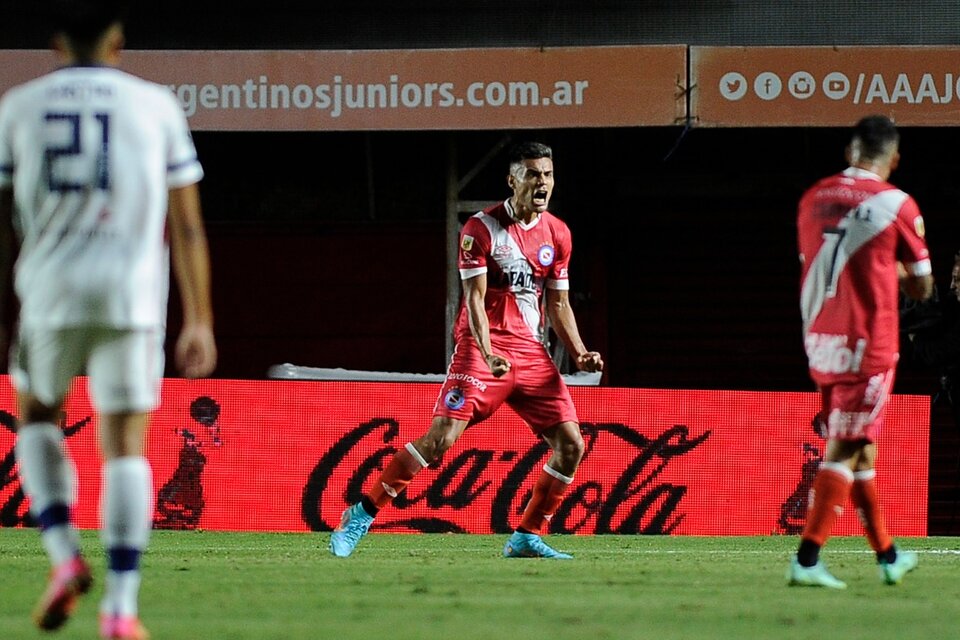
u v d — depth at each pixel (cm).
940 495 4891
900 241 1927
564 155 5053
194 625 1459
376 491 2556
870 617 1600
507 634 1402
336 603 1698
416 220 5188
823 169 5219
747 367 5256
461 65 4312
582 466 3397
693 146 5209
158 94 1340
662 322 5244
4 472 3394
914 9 4678
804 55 4319
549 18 4697
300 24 4706
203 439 3391
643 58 4309
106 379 1307
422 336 5188
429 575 2125
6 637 1345
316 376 4009
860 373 1920
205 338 1336
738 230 5253
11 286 4747
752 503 3419
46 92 1309
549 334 4819
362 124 4309
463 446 3381
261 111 4312
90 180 1288
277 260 5200
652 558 2606
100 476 3378
